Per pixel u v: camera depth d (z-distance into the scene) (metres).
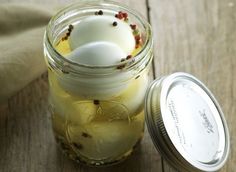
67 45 0.48
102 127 0.48
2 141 0.53
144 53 0.45
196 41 0.61
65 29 0.49
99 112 0.47
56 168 0.51
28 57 0.54
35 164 0.51
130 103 0.47
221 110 0.54
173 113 0.50
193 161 0.49
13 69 0.54
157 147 0.49
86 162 0.51
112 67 0.44
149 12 0.63
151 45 0.46
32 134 0.53
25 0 0.63
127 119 0.48
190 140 0.50
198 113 0.52
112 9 0.49
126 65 0.44
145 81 0.49
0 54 0.54
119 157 0.51
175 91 0.51
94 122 0.48
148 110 0.49
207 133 0.51
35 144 0.53
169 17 0.63
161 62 0.59
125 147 0.50
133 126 0.49
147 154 0.52
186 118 0.50
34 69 0.55
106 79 0.44
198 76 0.58
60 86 0.47
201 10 0.64
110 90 0.45
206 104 0.53
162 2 0.64
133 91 0.47
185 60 0.59
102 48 0.45
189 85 0.53
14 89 0.54
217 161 0.51
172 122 0.49
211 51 0.60
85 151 0.50
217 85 0.57
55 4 0.62
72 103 0.47
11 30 0.58
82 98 0.46
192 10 0.64
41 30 0.57
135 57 0.45
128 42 0.47
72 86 0.45
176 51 0.60
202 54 0.60
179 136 0.49
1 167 0.51
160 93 0.50
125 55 0.46
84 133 0.48
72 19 0.49
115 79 0.45
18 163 0.51
